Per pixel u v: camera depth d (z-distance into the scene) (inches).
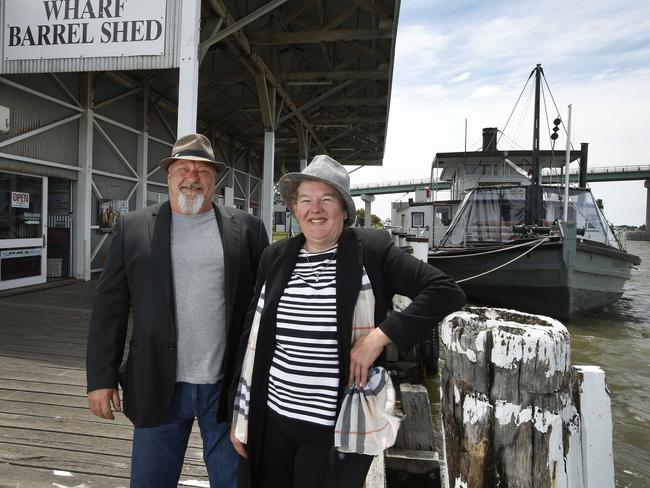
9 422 112.6
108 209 354.9
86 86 327.3
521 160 633.6
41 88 293.3
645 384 224.8
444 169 741.9
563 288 330.3
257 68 345.1
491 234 400.2
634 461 148.9
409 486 111.7
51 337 190.5
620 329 347.9
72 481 89.1
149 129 416.8
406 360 191.0
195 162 65.6
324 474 56.2
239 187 658.8
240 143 647.8
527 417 48.6
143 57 218.8
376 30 305.4
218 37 229.5
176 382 64.7
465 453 51.0
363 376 53.5
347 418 53.5
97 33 220.5
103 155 354.0
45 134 298.2
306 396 56.5
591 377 55.0
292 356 57.3
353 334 56.2
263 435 60.4
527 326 51.3
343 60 414.9
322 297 57.0
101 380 62.9
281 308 59.0
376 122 515.2
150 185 417.4
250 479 60.2
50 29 223.3
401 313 53.7
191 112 216.2
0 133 265.1
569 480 49.6
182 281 64.7
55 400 126.6
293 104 439.5
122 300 65.6
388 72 372.5
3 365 154.3
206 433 67.7
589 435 54.1
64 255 332.2
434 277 55.4
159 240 64.6
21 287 290.5
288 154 724.0
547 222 375.6
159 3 217.5
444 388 56.5
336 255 58.4
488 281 365.4
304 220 58.3
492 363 50.0
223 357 66.1
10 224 281.6
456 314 54.2
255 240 71.6
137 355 63.1
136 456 66.8
